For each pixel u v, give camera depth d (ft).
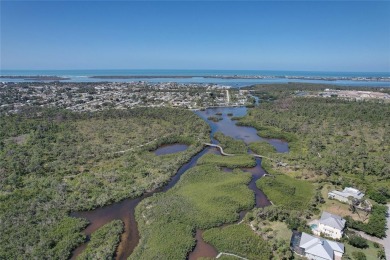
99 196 321.32
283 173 387.55
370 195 318.04
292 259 228.02
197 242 255.29
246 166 414.00
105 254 232.32
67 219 279.90
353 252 231.71
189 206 302.04
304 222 271.08
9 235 250.78
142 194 338.13
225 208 299.99
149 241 249.55
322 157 431.02
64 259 228.84
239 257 233.14
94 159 424.46
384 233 257.14
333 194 318.04
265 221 279.90
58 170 385.70
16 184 341.21
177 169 404.36
